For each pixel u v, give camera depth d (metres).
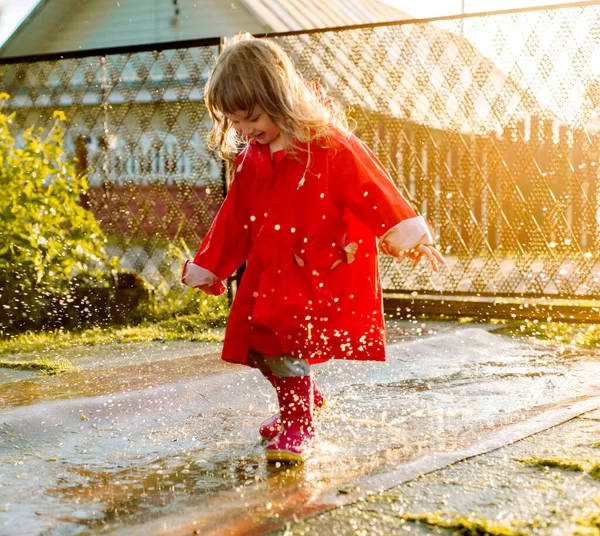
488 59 4.89
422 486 1.78
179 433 2.43
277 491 1.85
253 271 2.30
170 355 3.85
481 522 1.53
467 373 3.30
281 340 2.22
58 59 5.47
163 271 5.68
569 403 2.62
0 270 4.65
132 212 5.89
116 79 5.86
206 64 5.53
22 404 2.61
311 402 2.27
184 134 5.65
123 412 2.62
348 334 2.25
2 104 5.95
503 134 4.96
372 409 2.70
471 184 5.16
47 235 4.96
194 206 5.68
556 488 1.74
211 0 12.39
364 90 5.31
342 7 14.96
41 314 4.76
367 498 1.72
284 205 2.26
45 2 13.01
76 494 1.88
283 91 2.23
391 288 5.25
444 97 5.06
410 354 3.69
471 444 2.12
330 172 2.27
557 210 4.86
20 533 1.63
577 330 4.47
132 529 1.64
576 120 4.73
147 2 12.88
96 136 5.91
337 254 2.27
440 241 5.23
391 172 5.29
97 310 5.00
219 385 2.98
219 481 1.96
